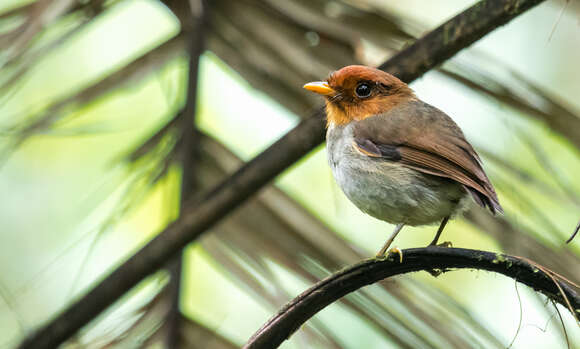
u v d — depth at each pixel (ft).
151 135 33.78
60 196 43.14
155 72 33.42
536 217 31.37
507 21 29.12
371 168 30.19
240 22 34.14
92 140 43.01
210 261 31.81
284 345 29.14
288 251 31.68
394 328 28.66
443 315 28.99
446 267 22.97
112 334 30.83
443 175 28.78
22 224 42.73
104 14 31.83
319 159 44.60
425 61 30.76
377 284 29.19
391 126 30.66
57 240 42.42
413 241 42.80
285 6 33.96
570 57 45.27
